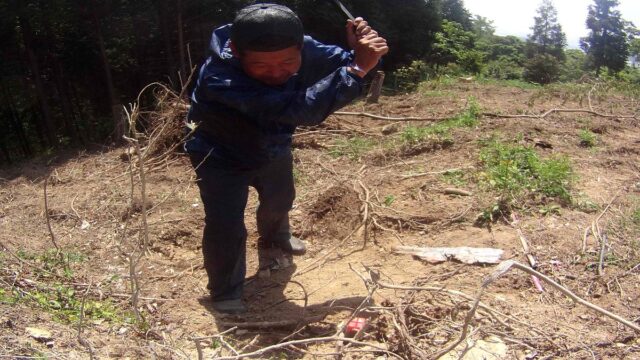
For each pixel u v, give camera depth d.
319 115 3.09
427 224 4.61
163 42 13.12
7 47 12.40
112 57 13.06
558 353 3.02
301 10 14.48
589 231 4.24
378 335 3.26
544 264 3.86
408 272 4.01
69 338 3.04
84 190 5.77
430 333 3.20
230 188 3.54
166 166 6.07
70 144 11.71
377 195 5.11
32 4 11.38
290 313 3.70
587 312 3.37
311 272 4.25
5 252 4.29
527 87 10.01
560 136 6.62
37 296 3.52
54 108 13.88
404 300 3.52
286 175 4.00
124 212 5.12
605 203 4.72
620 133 7.04
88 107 14.35
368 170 5.80
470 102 7.71
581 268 3.81
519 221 4.45
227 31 3.37
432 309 3.41
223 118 3.35
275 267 4.33
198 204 5.29
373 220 4.68
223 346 3.12
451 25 17.06
